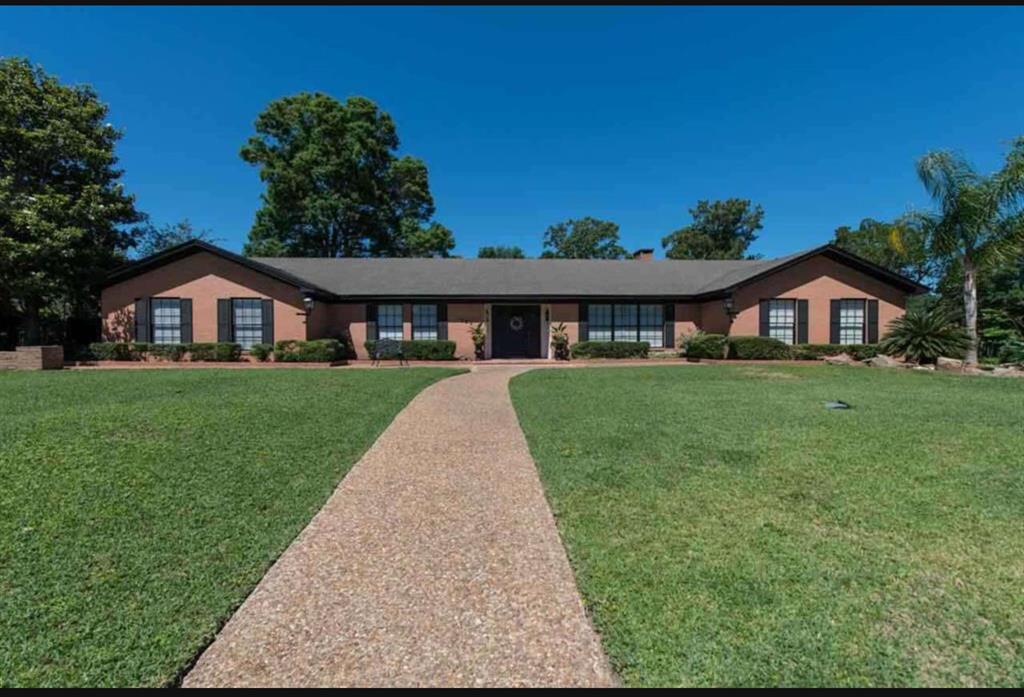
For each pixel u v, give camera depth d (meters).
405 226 34.19
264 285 16.50
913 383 10.71
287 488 4.28
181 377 10.77
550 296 17.95
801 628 2.41
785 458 5.05
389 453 5.44
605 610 2.58
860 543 3.27
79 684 2.03
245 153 30.83
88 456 4.63
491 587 2.81
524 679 2.10
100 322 18.28
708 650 2.27
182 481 4.26
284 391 8.61
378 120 33.12
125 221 18.59
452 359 17.72
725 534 3.42
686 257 46.34
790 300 17.70
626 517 3.72
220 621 2.46
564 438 5.95
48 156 16.42
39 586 2.70
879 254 29.70
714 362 16.38
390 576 2.93
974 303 13.98
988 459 4.95
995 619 2.47
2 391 8.38
